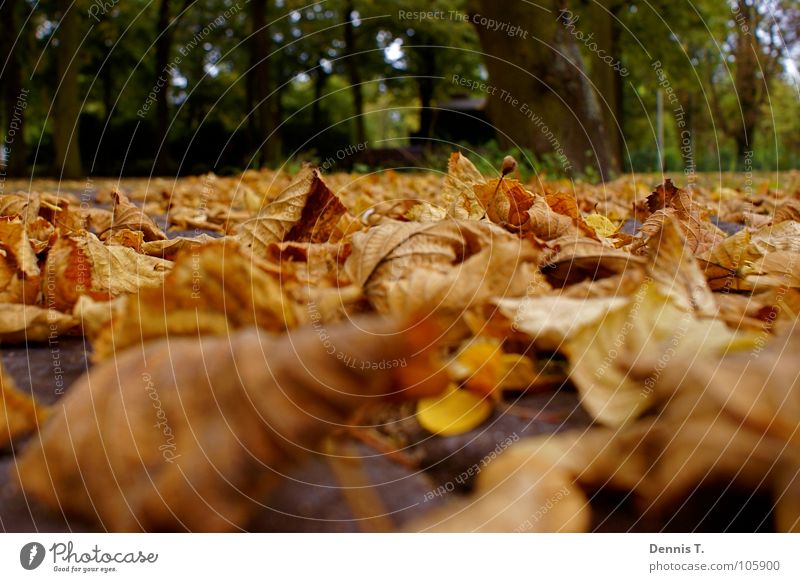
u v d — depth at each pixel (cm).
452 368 20
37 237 44
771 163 332
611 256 30
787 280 31
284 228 39
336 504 15
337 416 11
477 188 45
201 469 12
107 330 20
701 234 46
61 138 311
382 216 52
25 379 23
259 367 11
